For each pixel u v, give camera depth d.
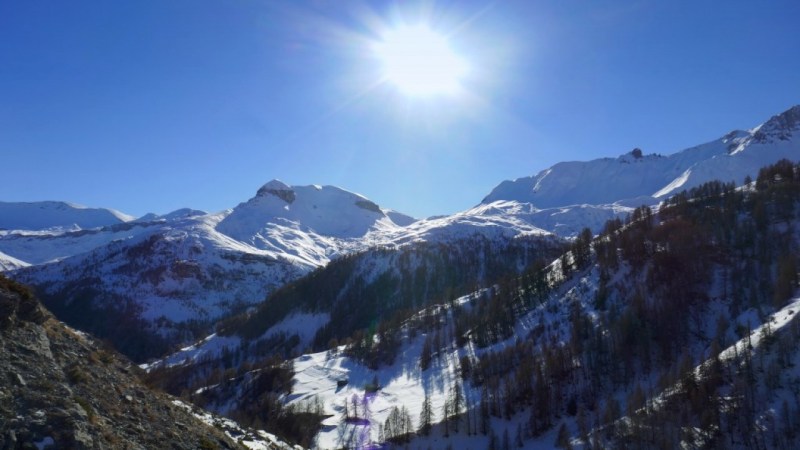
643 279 162.75
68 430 25.69
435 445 123.88
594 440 102.75
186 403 56.12
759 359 107.06
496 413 130.62
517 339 162.50
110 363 40.28
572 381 134.38
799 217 163.62
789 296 130.75
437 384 158.12
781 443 89.56
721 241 164.75
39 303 36.28
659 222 191.25
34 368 30.09
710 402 101.25
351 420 140.00
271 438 58.38
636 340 139.25
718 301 145.00
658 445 96.00
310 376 179.62
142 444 30.67
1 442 22.91
